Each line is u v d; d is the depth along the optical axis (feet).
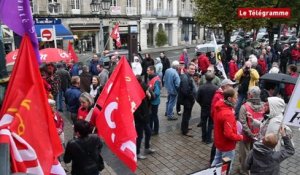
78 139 15.81
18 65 11.01
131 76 15.94
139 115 24.09
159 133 30.76
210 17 64.59
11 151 9.66
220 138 19.62
